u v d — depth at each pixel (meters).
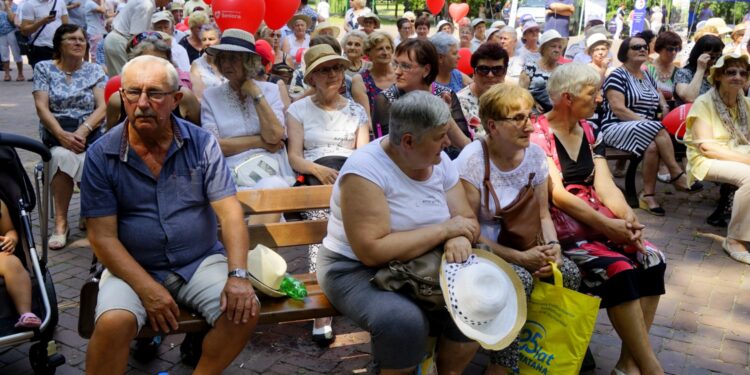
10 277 3.05
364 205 2.67
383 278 2.66
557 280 2.91
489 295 2.66
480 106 3.13
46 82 5.10
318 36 5.69
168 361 3.39
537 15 14.79
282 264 2.86
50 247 4.87
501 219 3.07
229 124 4.21
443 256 2.73
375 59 5.33
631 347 3.09
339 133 4.32
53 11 11.09
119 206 2.73
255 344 3.59
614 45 14.63
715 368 3.43
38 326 2.88
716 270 4.76
